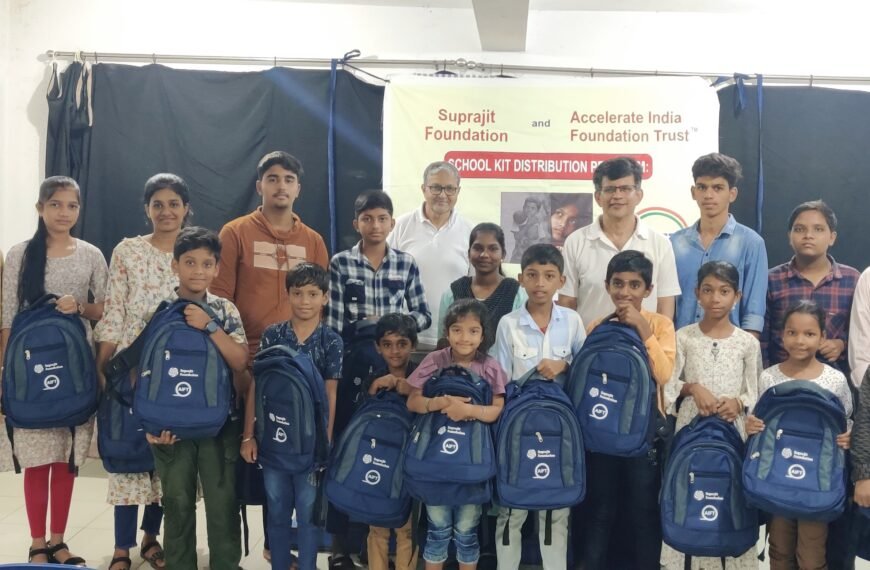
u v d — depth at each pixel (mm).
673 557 2432
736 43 3863
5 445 2729
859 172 3754
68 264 2756
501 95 3697
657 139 3658
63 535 2869
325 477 2367
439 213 3199
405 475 2250
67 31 3980
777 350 2857
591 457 2430
